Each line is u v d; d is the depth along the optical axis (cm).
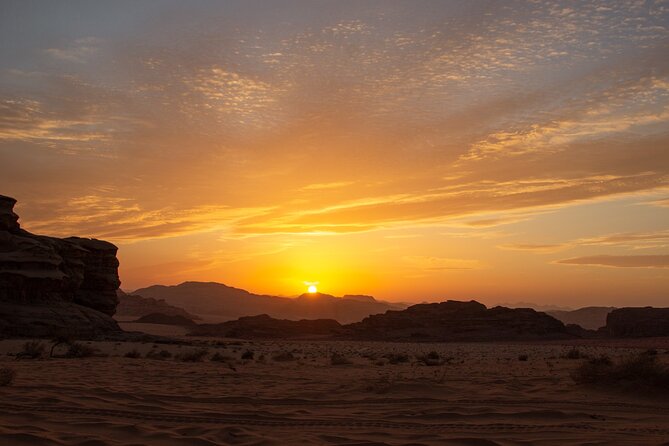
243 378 2106
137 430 1017
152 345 5434
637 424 1190
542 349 7081
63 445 875
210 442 947
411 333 10719
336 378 2161
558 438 1019
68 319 5975
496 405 1431
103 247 7575
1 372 1612
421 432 1081
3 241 6188
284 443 953
